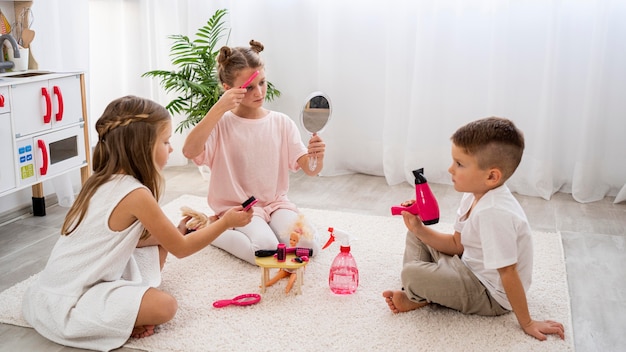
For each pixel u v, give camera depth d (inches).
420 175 72.6
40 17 111.5
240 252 84.8
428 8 120.6
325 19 128.4
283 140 92.7
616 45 114.0
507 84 119.7
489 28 120.4
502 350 64.2
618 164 118.0
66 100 104.3
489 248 65.8
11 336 67.4
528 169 120.4
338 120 133.9
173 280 79.7
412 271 69.7
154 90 140.2
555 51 114.0
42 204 108.4
